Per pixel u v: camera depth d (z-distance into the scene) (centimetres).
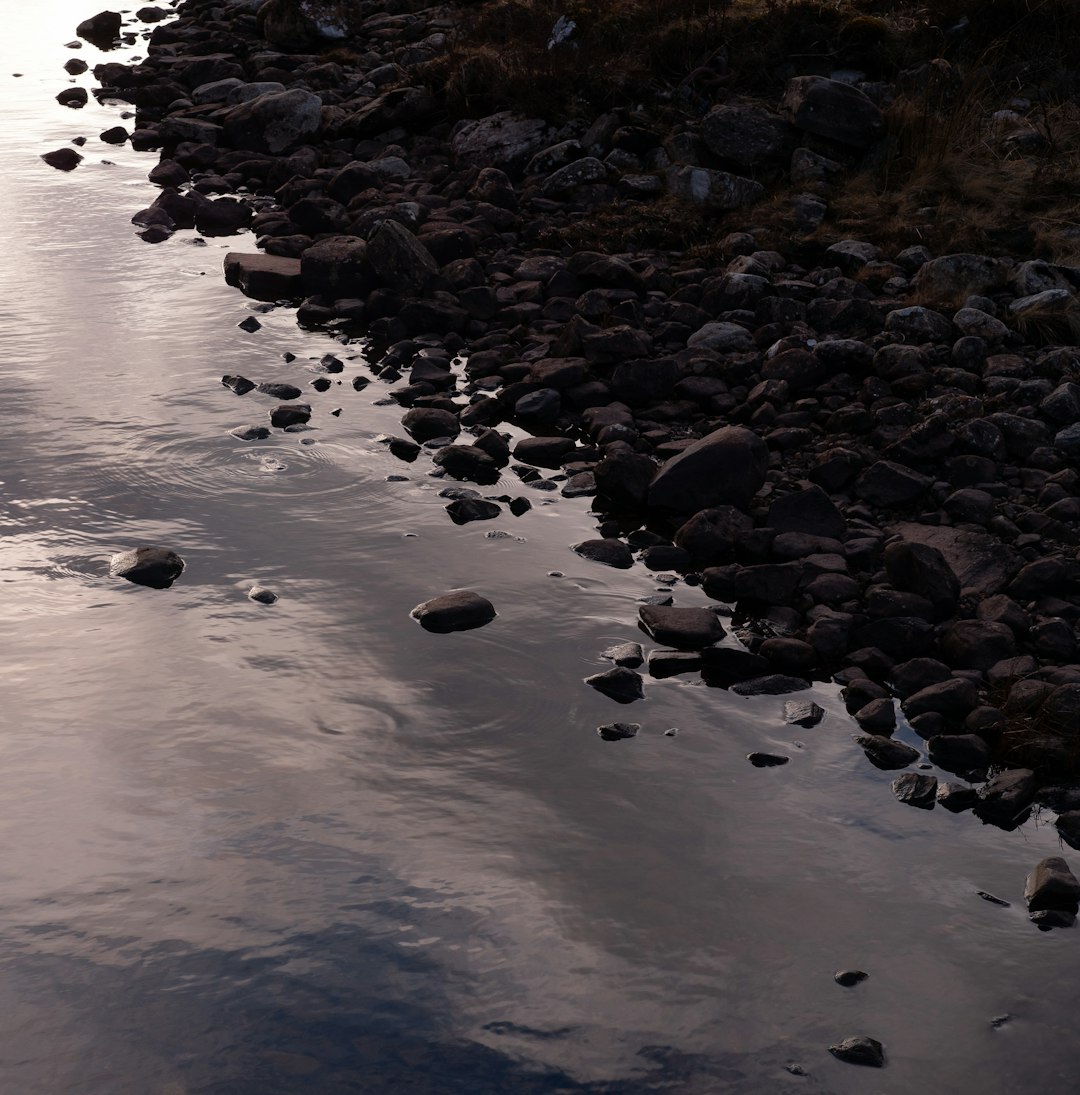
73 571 550
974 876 397
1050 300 805
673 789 430
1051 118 1099
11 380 746
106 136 1322
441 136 1240
